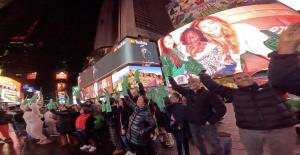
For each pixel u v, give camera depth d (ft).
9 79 89.25
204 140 17.44
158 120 29.09
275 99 10.68
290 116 10.66
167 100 24.82
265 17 104.17
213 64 112.57
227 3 123.03
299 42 7.73
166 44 128.88
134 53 124.77
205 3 131.54
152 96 26.04
